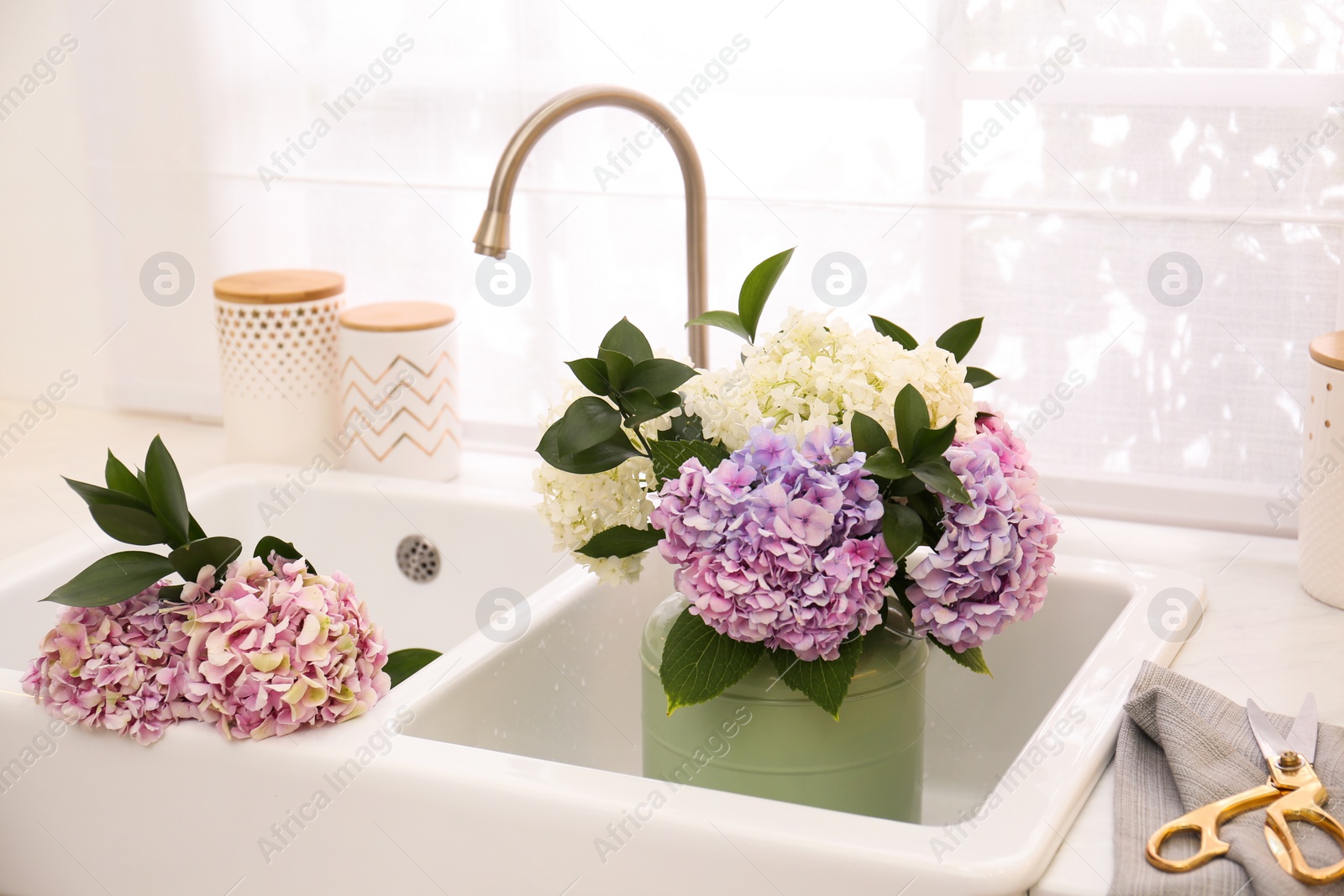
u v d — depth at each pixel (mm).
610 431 644
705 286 965
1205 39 1004
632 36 1170
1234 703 710
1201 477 1092
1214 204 1033
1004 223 1098
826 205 1147
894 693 679
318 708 693
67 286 1438
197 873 707
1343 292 1011
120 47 1345
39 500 1177
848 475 601
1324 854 556
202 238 1378
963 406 648
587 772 637
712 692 631
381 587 1175
